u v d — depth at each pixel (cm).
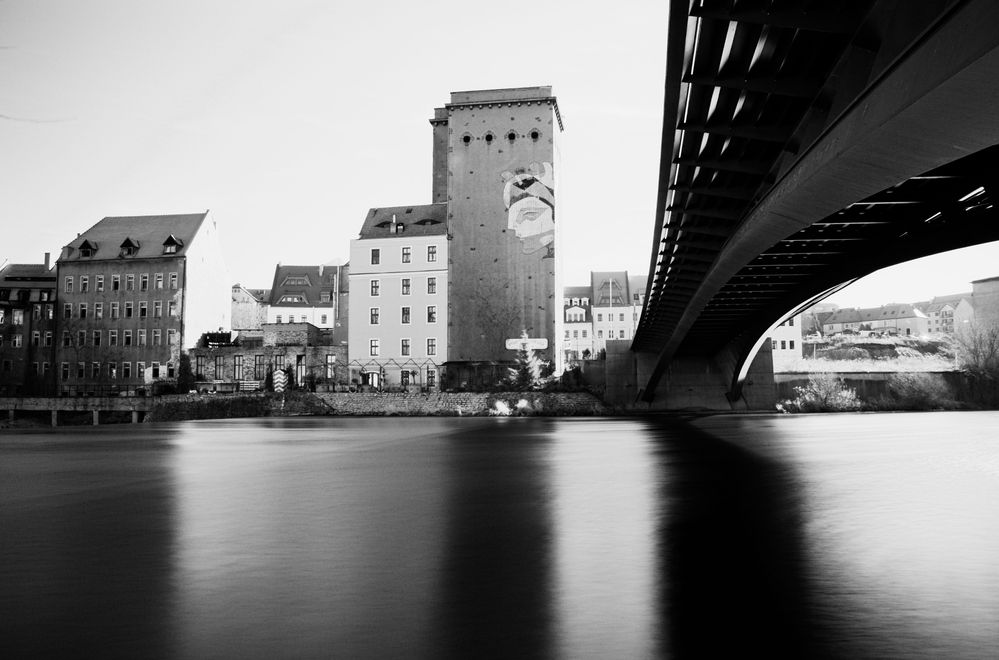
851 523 1425
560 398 7888
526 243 8531
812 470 2405
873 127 1366
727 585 965
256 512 1605
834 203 1912
